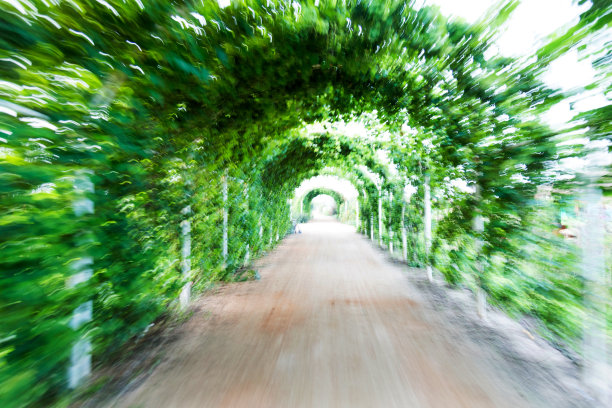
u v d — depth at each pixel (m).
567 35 2.40
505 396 2.42
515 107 3.07
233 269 6.97
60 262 1.83
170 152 3.25
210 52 2.94
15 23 1.69
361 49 3.87
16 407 1.62
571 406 2.28
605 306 2.43
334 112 6.04
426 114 4.55
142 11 2.21
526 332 3.74
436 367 2.90
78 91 2.03
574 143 2.59
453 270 4.93
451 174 4.60
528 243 3.16
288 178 13.02
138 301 2.81
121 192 2.49
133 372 2.81
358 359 3.07
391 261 9.45
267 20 3.20
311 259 9.99
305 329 3.91
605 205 2.48
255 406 2.31
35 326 1.76
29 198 1.65
